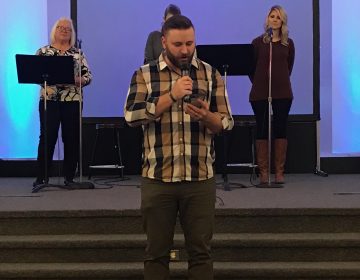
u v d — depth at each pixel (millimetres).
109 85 6051
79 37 6016
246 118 6016
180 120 2588
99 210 3777
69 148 4980
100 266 3533
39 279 3506
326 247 3604
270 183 4898
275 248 3615
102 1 6012
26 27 6105
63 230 3797
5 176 6090
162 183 2600
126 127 6012
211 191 2656
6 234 3803
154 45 4883
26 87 6152
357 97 6141
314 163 6086
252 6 6012
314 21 5996
